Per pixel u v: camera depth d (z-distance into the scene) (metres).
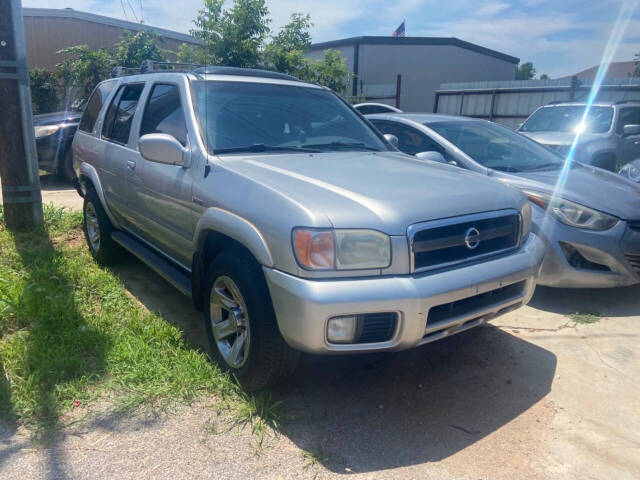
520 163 5.25
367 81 21.53
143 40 14.91
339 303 2.42
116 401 2.82
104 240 4.93
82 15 18.03
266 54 13.88
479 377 3.31
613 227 4.24
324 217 2.50
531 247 3.19
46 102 16.97
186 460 2.44
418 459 2.53
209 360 3.29
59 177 10.26
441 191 2.91
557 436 2.74
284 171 3.06
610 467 2.51
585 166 5.52
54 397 2.79
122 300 4.15
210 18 13.33
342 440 2.65
